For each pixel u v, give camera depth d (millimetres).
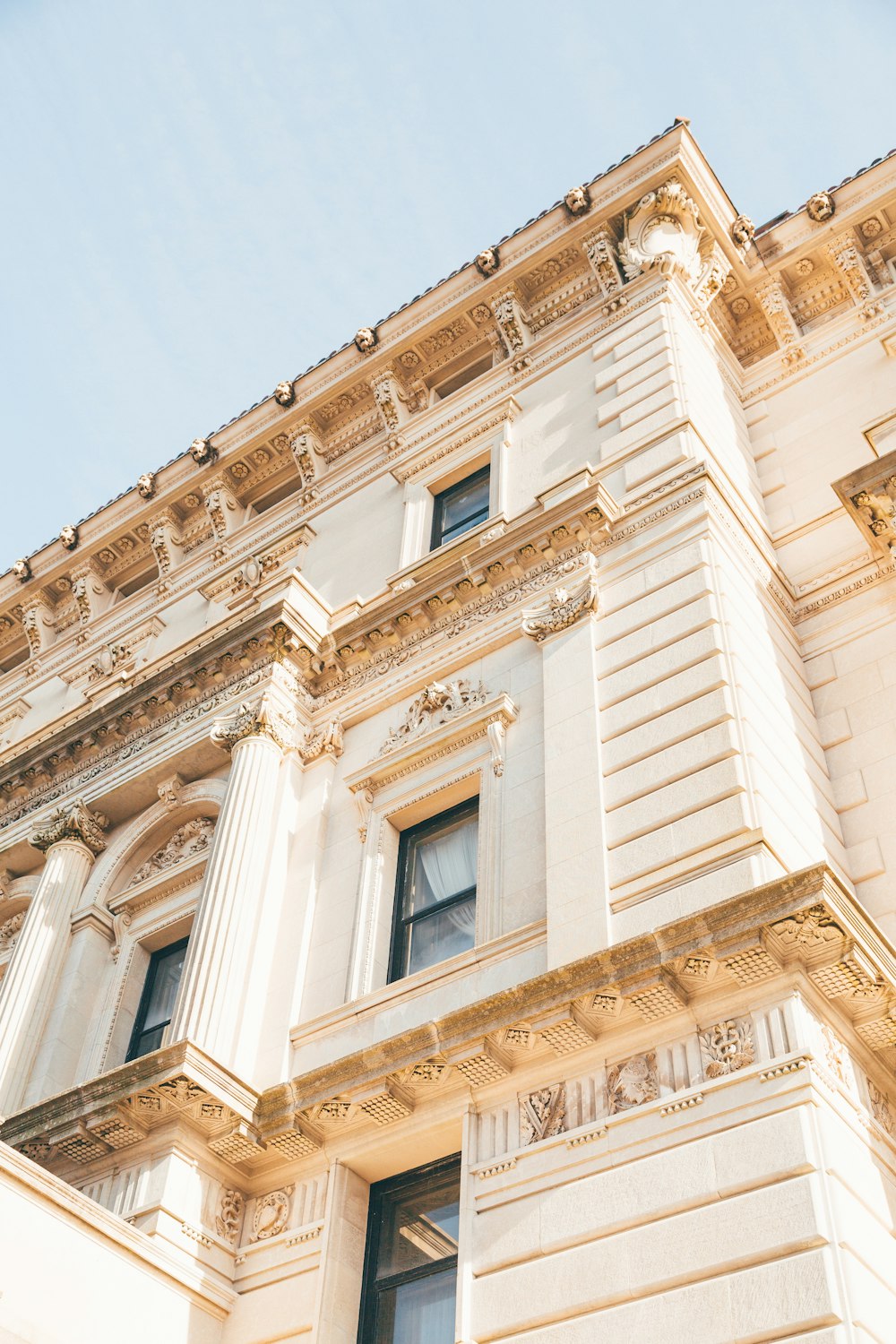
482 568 23641
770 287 29797
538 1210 14750
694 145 29781
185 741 25625
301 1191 17578
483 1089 16438
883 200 28906
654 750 18406
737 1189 13430
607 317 28750
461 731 21500
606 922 16750
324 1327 15812
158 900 24719
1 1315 14133
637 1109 14773
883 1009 14953
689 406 24688
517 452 27766
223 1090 17672
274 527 33406
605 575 22016
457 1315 14453
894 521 21469
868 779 19875
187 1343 16234
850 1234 12867
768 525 25281
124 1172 17984
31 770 28844
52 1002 23719
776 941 14578
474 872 20391
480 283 31656
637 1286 13383
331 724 24281
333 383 33750
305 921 21016
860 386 27062
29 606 38594
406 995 18562
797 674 21641
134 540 37312
